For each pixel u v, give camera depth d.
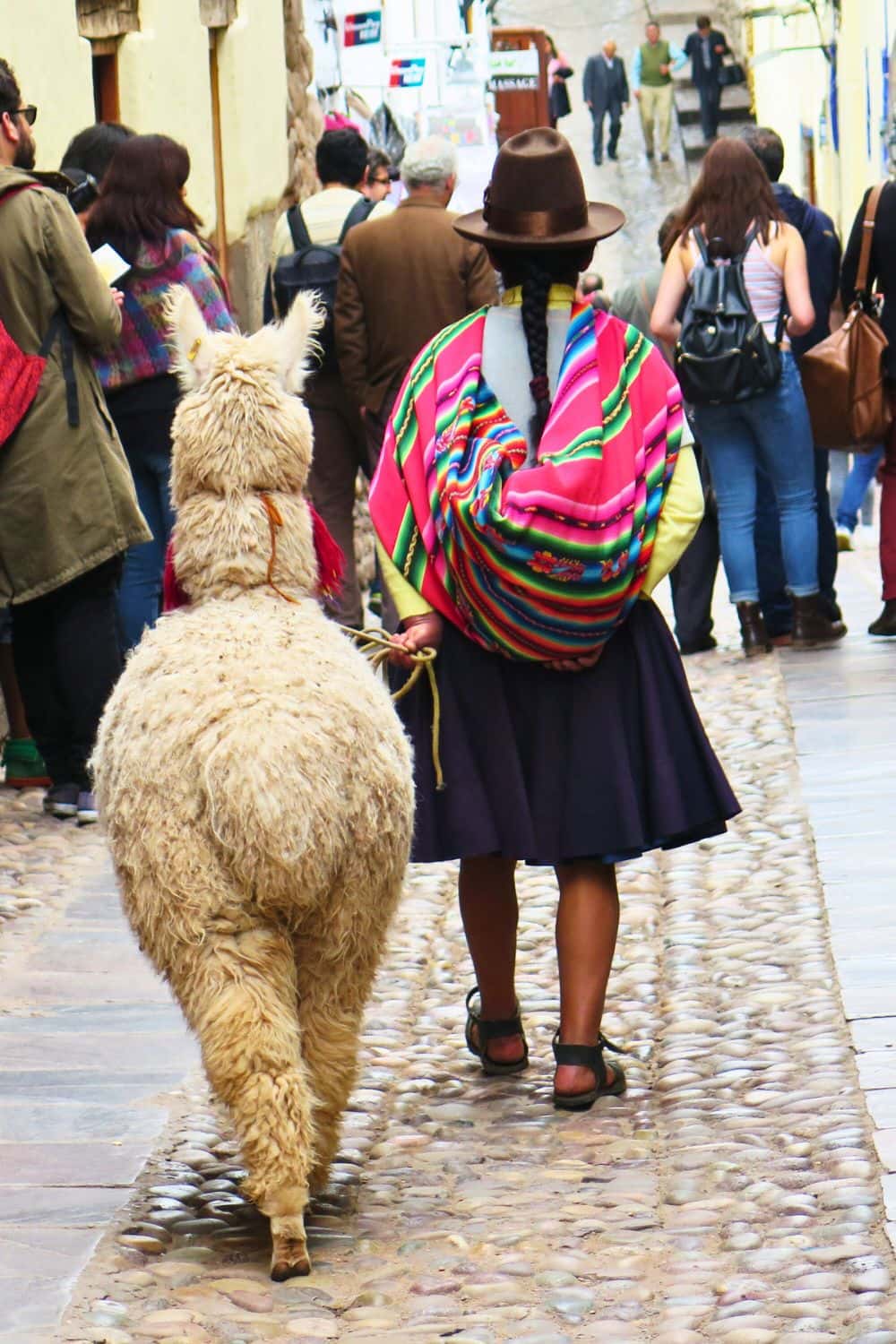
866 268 16.84
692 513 8.44
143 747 6.84
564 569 8.11
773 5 53.19
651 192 65.62
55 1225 7.31
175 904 6.74
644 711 8.58
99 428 13.03
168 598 7.61
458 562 8.32
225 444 7.36
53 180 13.07
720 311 16.33
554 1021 9.91
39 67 16.88
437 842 8.53
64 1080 9.02
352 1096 8.88
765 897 11.49
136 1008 10.08
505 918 9.06
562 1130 8.41
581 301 8.62
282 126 25.05
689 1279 6.72
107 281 13.45
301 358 7.58
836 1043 9.01
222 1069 6.70
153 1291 6.77
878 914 10.84
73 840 13.34
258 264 24.05
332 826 6.77
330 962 7.09
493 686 8.55
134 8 19.72
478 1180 7.85
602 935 8.77
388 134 31.61
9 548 12.84
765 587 18.61
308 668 6.95
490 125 35.12
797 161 53.75
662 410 8.43
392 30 32.88
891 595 17.94
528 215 8.36
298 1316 6.52
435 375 8.54
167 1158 8.10
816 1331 6.19
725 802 8.69
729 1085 8.71
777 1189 7.44
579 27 78.38
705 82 68.06
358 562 22.84
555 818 8.53
